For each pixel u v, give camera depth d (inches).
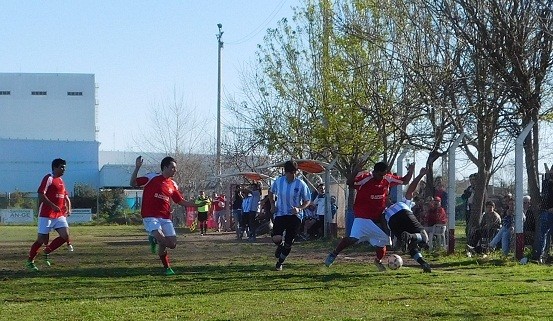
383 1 856.3
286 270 570.6
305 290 442.6
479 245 700.7
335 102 1047.6
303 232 1053.8
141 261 690.2
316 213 1058.1
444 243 737.6
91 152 2792.8
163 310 372.8
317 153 1176.2
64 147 2773.1
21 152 2751.0
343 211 1278.3
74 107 3139.8
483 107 676.7
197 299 408.8
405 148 835.4
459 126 702.5
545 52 628.4
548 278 492.7
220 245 968.3
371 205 549.6
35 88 3110.2
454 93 669.3
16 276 547.2
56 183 615.8
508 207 681.0
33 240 1170.6
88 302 404.2
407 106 788.0
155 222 539.2
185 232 1476.4
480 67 655.8
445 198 794.2
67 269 603.5
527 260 611.8
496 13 613.9
